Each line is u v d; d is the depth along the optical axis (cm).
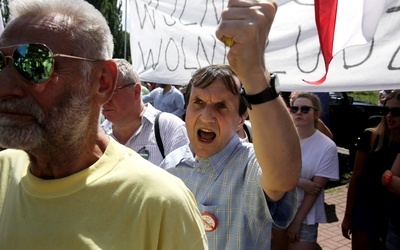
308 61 223
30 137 101
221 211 158
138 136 264
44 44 101
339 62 202
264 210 147
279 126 116
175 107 664
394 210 247
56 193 108
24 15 107
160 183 111
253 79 111
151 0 345
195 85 171
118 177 110
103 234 103
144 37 357
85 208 106
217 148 168
